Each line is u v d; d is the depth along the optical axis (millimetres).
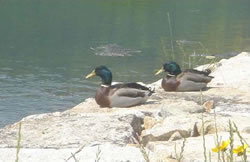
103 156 6855
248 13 48062
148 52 29641
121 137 7859
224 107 10531
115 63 26797
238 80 13031
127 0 54094
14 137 7906
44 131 8141
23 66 26438
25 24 40500
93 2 53188
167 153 6961
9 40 34250
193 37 34812
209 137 7586
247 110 10273
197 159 6664
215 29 38312
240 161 6379
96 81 22953
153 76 23766
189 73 12398
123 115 9008
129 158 6781
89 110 10852
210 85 12836
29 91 21109
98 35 35938
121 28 38938
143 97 11227
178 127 8023
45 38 35031
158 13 46750
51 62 27500
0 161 6758
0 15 44625
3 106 18766
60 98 20047
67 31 37594
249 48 31000
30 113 18047
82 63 27094
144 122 9297
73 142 7629
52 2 52812
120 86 11164
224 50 30062
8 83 22531
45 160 6797
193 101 11031
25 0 53656
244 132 7812
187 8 50344
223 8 51219
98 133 8008
